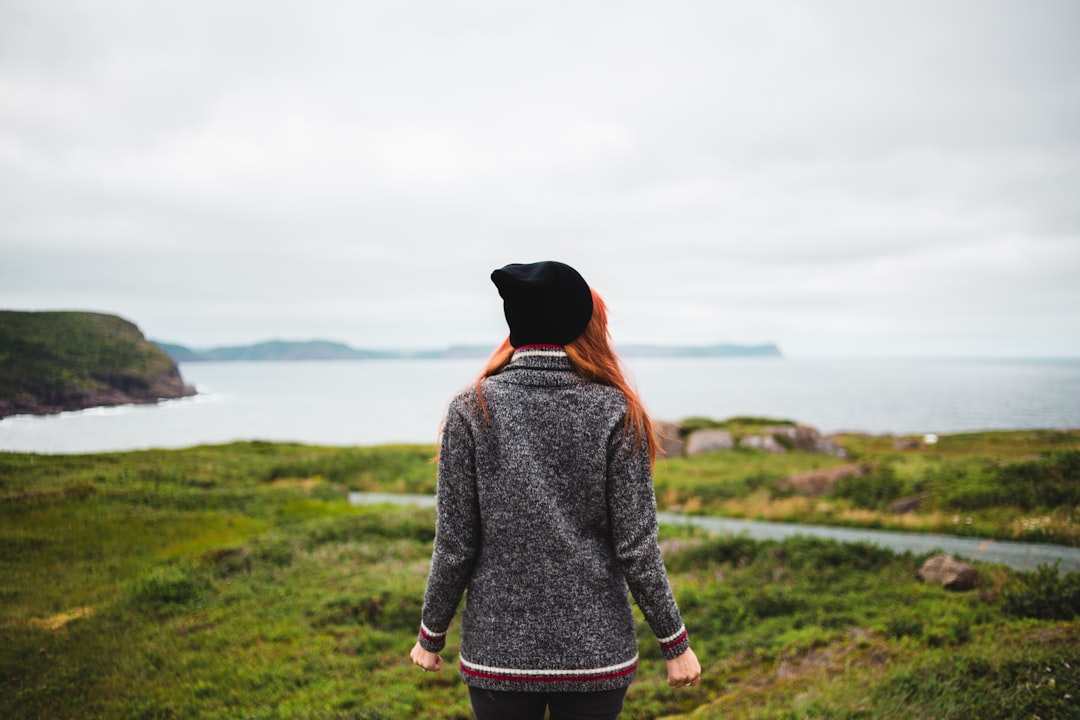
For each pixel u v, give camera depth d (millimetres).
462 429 1842
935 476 19359
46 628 7363
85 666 6133
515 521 1755
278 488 21547
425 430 123250
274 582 9375
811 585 8414
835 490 20250
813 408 166875
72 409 130125
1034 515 15008
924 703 3793
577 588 1734
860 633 6055
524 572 1737
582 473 1782
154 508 16109
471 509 1847
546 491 1763
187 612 7938
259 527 14727
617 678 1732
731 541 10703
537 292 1884
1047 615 5875
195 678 5840
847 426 117688
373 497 25000
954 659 4398
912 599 7309
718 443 36531
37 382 126500
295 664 6086
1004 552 12234
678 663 1810
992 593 7270
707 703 4988
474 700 1824
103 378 149250
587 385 1859
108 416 130250
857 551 9719
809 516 17328
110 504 15781
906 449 38281
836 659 5418
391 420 146625
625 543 1777
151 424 117875
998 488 16953
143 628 7289
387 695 5266
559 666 1696
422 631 1938
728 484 22781
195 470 25188
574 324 1917
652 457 1885
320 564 10312
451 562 1835
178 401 178750
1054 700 3535
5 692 5566
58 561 10828
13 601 8461
